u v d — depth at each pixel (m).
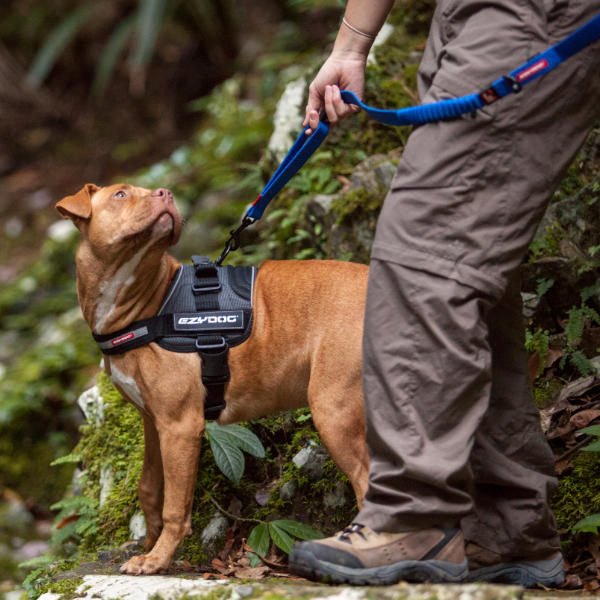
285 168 3.10
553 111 2.27
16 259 9.32
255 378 2.98
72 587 2.81
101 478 4.10
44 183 10.41
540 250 3.87
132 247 2.89
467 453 2.22
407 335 2.26
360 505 2.75
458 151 2.25
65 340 6.98
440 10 2.51
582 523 2.79
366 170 4.48
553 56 2.22
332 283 2.92
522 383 2.64
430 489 2.23
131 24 9.41
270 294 3.00
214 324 2.94
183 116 10.59
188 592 2.53
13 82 11.48
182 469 2.91
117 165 10.32
